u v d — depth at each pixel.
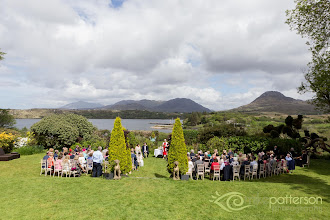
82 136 21.39
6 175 10.95
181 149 10.23
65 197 7.33
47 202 6.84
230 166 10.90
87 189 8.28
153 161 16.88
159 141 30.91
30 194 7.55
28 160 14.89
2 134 16.91
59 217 5.78
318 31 14.75
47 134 19.59
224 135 24.41
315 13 14.23
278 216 6.15
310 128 27.66
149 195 7.72
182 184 9.30
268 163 12.52
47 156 10.98
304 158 16.08
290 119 22.88
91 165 11.45
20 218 5.65
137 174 12.04
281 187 9.18
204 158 12.70
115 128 10.59
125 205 6.72
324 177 12.35
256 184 9.70
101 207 6.51
